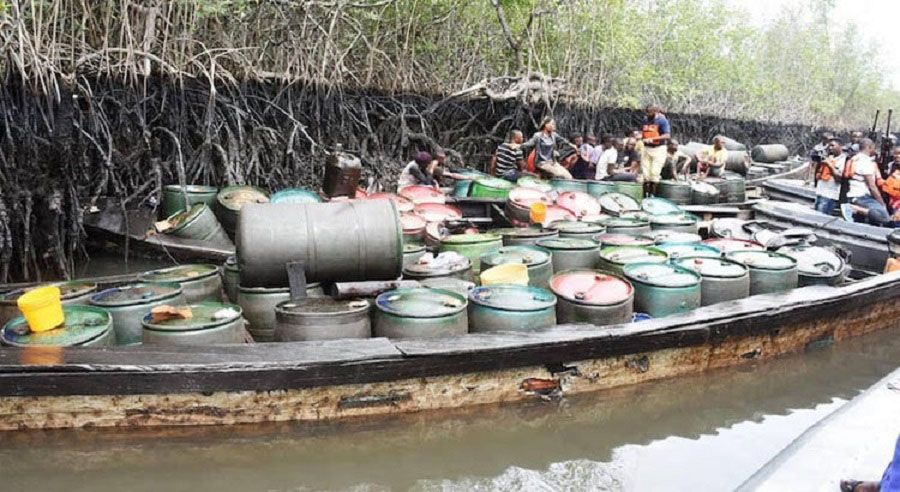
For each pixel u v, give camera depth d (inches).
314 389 209.3
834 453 139.8
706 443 233.9
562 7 719.7
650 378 262.2
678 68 1050.1
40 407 190.1
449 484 201.9
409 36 614.5
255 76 476.1
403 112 591.5
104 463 196.1
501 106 692.1
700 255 325.1
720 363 279.4
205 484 195.5
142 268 364.5
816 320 306.8
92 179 399.2
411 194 430.9
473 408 231.8
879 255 400.5
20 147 331.3
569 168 631.2
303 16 506.0
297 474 202.5
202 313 231.5
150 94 422.9
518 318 246.1
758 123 1299.2
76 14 388.8
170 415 199.5
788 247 363.6
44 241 346.9
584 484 203.8
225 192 388.8
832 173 524.7
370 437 218.2
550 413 242.2
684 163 663.8
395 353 215.6
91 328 216.4
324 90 523.8
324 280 247.6
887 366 312.8
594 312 259.6
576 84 751.1
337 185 383.2
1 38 324.2
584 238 343.6
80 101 388.2
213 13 454.6
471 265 300.0
